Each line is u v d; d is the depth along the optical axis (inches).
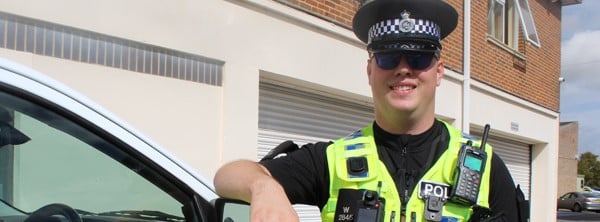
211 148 200.8
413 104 67.3
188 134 192.5
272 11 227.3
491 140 429.7
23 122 61.0
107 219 67.0
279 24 231.6
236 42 212.1
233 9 211.0
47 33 155.9
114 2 171.8
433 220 63.7
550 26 493.7
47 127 62.6
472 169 64.9
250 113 217.0
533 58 459.8
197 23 197.2
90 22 165.3
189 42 194.1
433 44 68.1
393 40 67.3
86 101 66.1
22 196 62.9
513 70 426.3
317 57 251.4
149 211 69.7
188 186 71.2
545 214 487.8
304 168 70.7
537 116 472.7
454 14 70.1
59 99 63.1
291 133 253.8
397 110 67.2
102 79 168.6
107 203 67.5
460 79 353.7
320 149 72.2
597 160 2500.0
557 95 508.1
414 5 67.6
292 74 237.8
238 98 211.9
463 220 64.1
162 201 70.3
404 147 68.3
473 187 64.0
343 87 266.2
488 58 390.3
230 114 208.1
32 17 151.6
